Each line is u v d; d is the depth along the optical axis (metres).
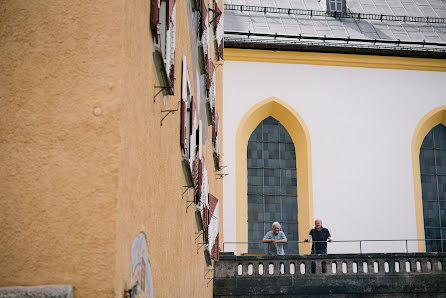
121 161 6.64
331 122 36.00
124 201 6.73
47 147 6.61
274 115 36.25
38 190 6.52
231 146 35.12
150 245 8.29
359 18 39.94
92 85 6.74
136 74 7.42
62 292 6.22
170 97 10.23
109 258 6.36
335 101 36.31
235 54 36.38
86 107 6.69
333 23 39.16
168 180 10.10
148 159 8.20
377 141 35.88
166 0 9.20
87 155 6.59
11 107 6.71
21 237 6.42
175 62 10.81
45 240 6.41
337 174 35.25
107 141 6.62
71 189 6.52
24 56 6.84
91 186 6.52
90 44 6.84
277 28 38.00
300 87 36.31
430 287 26.00
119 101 6.70
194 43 15.12
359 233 34.50
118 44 6.83
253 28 37.72
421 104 36.66
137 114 7.46
